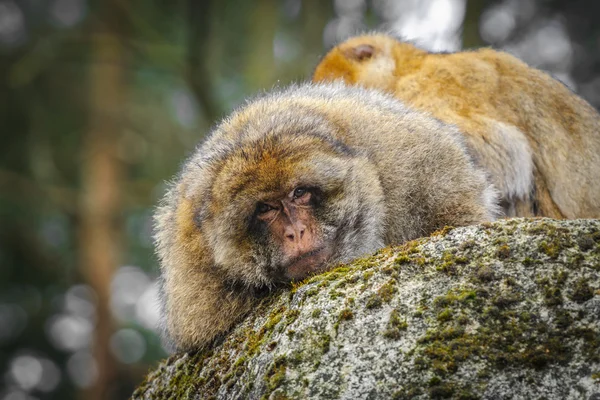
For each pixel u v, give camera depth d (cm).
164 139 2731
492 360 496
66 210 2688
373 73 1247
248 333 657
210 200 725
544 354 491
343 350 530
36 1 2798
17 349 2786
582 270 524
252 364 579
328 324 548
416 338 520
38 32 2758
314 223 717
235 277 724
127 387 2616
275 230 711
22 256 2789
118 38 2398
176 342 769
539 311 511
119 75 2672
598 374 476
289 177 698
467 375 495
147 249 2914
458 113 1123
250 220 712
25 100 2728
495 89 1146
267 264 711
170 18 2500
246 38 2398
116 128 2672
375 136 789
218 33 2419
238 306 730
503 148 1091
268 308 678
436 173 777
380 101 859
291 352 541
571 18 2136
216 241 719
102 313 2539
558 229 554
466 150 856
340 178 724
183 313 746
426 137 797
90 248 2575
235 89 2506
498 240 562
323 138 740
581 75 2122
